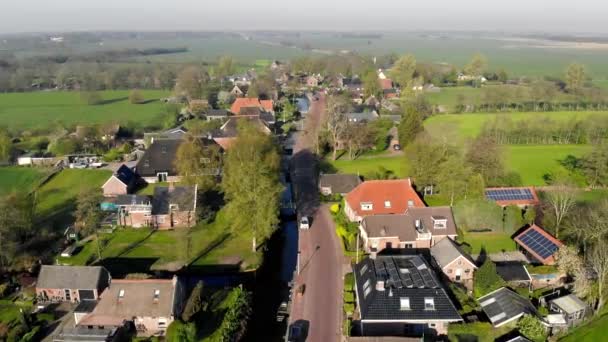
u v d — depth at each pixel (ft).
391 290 167.73
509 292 177.27
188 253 229.66
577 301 174.29
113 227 258.16
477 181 262.26
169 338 162.61
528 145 413.80
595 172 309.01
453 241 216.95
